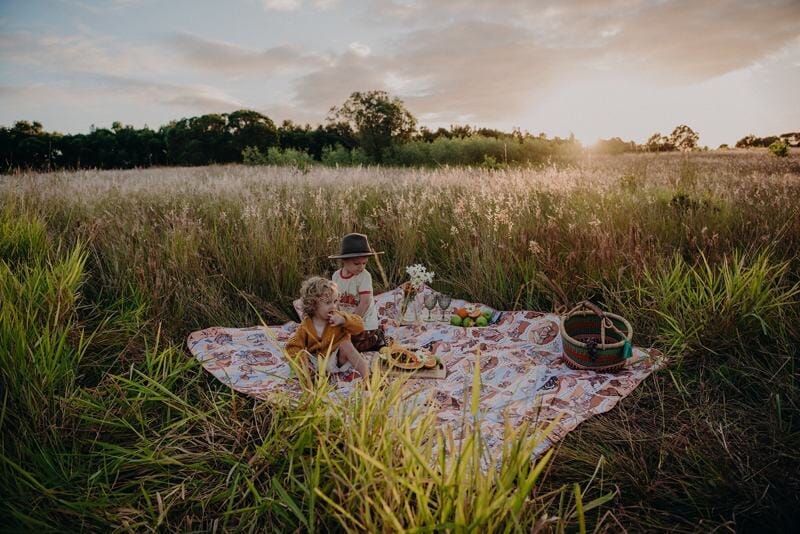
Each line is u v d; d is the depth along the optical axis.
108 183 8.80
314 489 1.78
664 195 6.58
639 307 4.13
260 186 9.02
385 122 34.28
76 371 3.07
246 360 3.71
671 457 2.57
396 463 2.04
